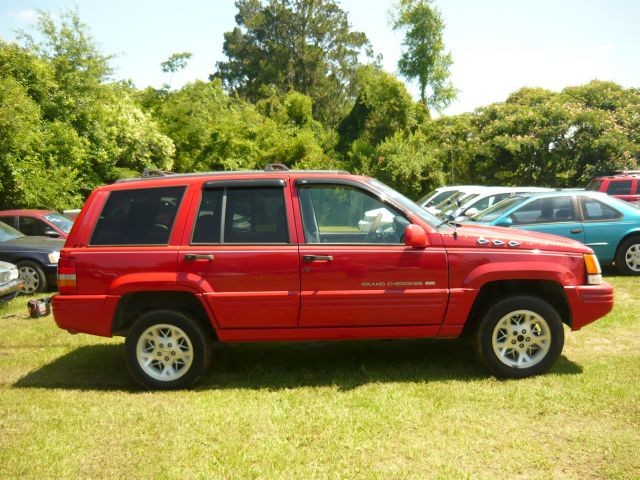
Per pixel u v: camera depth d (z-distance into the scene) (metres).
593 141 25.06
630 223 9.33
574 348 5.81
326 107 59.06
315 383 5.00
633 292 8.27
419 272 4.86
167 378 4.94
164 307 5.00
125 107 24.25
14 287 8.13
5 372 5.55
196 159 30.17
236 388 4.94
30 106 16.08
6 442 3.96
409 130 33.84
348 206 5.04
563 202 9.41
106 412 4.45
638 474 3.35
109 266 4.89
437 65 40.06
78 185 19.72
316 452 3.71
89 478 3.47
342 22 61.41
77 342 6.59
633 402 4.34
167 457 3.71
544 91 29.33
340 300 4.84
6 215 11.18
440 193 15.12
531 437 3.84
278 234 4.92
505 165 27.12
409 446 3.75
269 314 4.86
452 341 6.20
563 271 4.92
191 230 4.94
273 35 61.31
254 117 35.38
